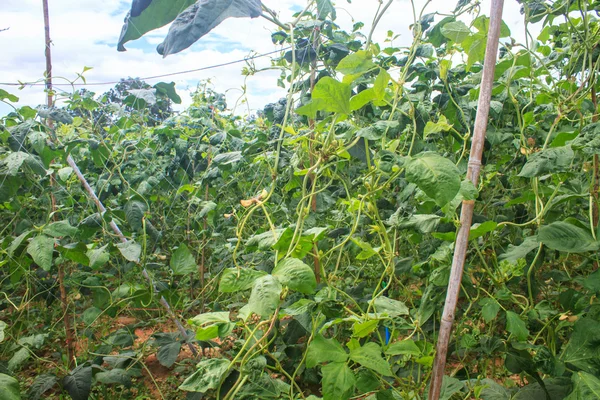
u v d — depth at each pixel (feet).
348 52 9.09
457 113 8.68
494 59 4.24
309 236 5.37
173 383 9.98
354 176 10.96
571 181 6.84
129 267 10.16
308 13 9.77
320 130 5.85
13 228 11.75
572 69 7.73
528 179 8.97
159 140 13.24
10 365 8.10
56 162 10.20
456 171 4.04
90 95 10.01
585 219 7.97
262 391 6.26
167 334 9.11
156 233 8.98
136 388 9.78
